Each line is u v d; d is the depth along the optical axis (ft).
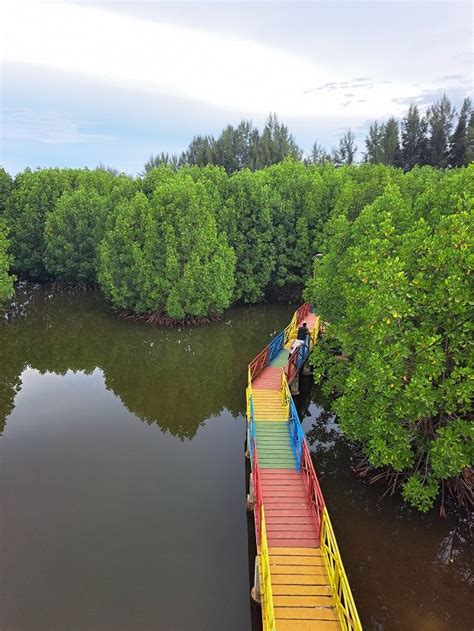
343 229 66.49
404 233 54.44
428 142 214.28
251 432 50.80
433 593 39.52
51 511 48.16
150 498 50.65
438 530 46.91
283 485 45.68
